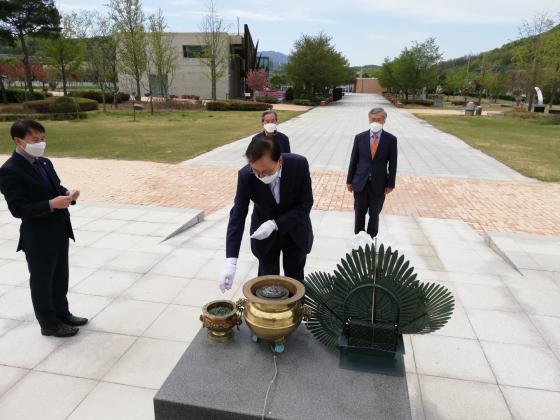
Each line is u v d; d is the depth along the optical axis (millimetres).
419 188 9000
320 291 2223
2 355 2953
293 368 2039
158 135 17484
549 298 3879
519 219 6879
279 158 2305
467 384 2715
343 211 7043
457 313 3594
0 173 2709
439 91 68875
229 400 1842
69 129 19453
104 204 6953
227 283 2375
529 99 33562
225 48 40750
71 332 3180
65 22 31469
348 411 1785
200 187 8828
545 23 30359
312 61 42281
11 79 46219
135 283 4098
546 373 2834
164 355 2984
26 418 2404
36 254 2912
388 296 2037
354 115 29656
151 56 34188
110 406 2494
